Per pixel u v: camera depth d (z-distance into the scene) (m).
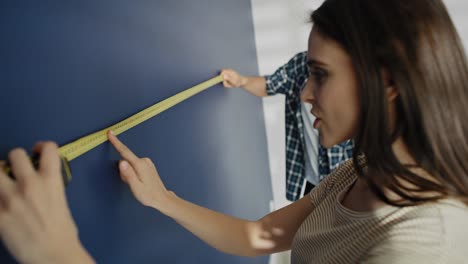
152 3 0.94
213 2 1.54
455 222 0.54
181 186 1.08
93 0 0.69
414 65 0.55
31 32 0.54
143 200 0.79
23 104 0.52
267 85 1.86
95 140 0.65
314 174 1.93
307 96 0.70
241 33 2.11
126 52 0.80
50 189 0.42
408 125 0.58
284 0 2.40
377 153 0.60
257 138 2.35
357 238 0.65
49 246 0.41
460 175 0.58
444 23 0.56
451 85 0.56
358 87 0.61
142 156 0.85
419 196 0.57
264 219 0.97
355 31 0.57
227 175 1.57
